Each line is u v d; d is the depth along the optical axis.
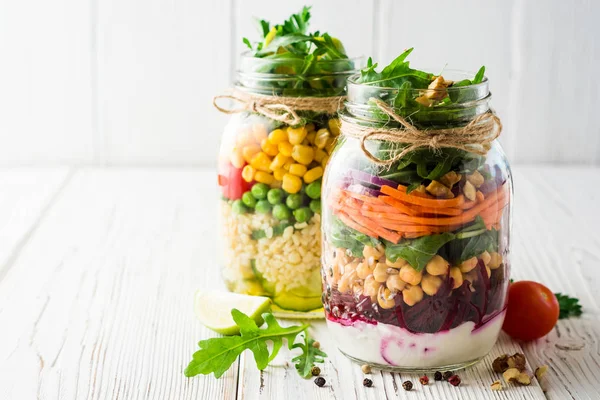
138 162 1.00
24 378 0.54
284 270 0.60
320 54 0.60
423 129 0.50
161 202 0.86
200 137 1.00
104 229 0.79
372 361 0.54
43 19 0.95
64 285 0.67
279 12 0.95
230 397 0.52
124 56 0.97
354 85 0.52
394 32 0.95
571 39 0.95
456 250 0.51
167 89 0.98
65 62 0.97
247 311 0.59
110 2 0.95
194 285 0.67
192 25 0.96
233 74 0.97
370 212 0.51
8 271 0.70
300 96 0.58
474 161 0.51
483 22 0.95
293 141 0.58
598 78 0.96
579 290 0.66
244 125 0.59
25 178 0.93
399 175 0.51
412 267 0.51
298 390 0.53
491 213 0.52
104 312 0.63
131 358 0.57
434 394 0.53
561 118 0.98
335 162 0.54
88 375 0.55
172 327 0.61
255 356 0.54
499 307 0.54
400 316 0.52
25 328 0.60
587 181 0.92
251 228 0.60
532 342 0.59
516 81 0.96
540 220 0.81
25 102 0.98
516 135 0.98
